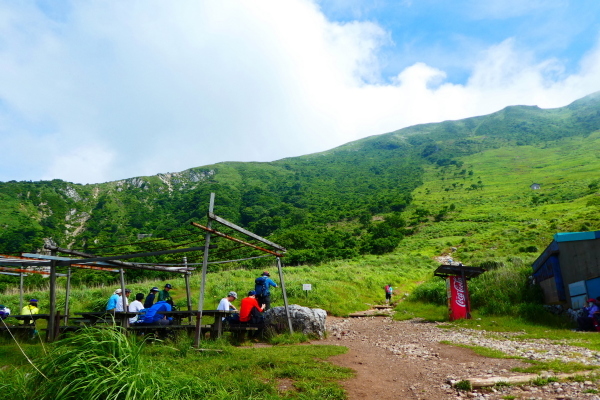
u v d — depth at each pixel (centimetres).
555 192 9775
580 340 1009
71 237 13312
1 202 13975
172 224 14275
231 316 1056
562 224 5425
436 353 850
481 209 9281
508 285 1717
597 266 1305
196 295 2081
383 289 2631
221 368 615
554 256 1488
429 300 2019
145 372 424
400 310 1920
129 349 444
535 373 614
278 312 1094
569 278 1420
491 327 1310
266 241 1041
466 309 1524
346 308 1952
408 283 3095
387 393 544
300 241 7125
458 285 1545
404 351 889
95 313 971
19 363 623
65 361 423
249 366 637
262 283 1170
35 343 926
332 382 579
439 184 15700
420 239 6894
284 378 593
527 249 4234
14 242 10600
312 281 2280
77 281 3459
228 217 14412
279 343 969
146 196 18975
